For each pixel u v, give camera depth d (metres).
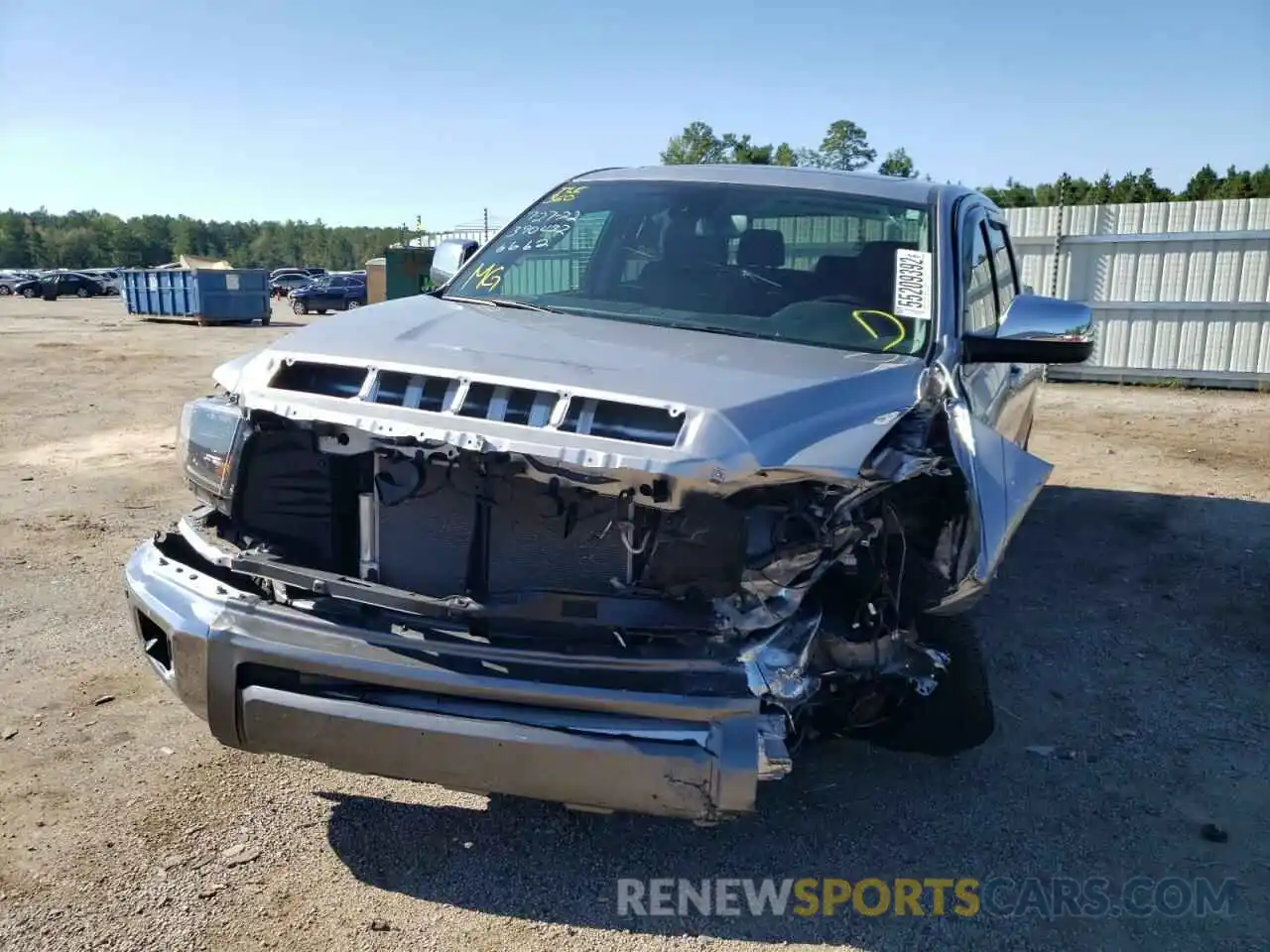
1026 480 3.12
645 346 3.25
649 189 4.35
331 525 3.06
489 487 2.83
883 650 3.01
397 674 2.60
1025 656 4.78
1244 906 3.01
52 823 3.25
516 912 2.92
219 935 2.77
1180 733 4.06
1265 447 9.50
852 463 2.69
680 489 2.59
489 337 3.26
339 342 3.16
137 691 4.20
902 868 3.17
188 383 14.65
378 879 3.04
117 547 6.19
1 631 4.80
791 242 3.96
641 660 2.56
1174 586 5.75
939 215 4.04
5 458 8.80
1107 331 13.45
